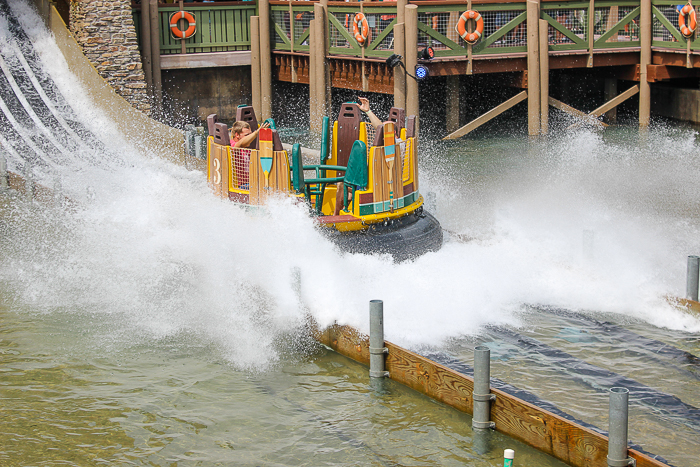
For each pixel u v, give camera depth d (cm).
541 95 3759
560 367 1412
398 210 1831
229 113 4581
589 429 1091
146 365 1475
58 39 3838
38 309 1728
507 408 1203
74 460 1149
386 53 3572
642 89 3938
